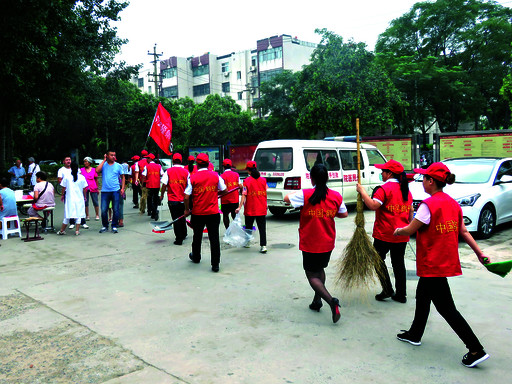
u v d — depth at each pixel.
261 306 4.50
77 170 8.76
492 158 9.06
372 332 3.80
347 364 3.21
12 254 7.07
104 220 9.09
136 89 36.66
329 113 23.72
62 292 5.05
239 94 60.12
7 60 11.85
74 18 14.83
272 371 3.11
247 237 6.84
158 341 3.67
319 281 4.04
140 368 3.20
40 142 33.41
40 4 11.91
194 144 40.28
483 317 4.09
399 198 4.45
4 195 8.39
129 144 36.44
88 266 6.23
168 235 8.64
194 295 4.88
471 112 31.23
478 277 5.41
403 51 32.12
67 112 21.66
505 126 32.44
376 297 4.66
